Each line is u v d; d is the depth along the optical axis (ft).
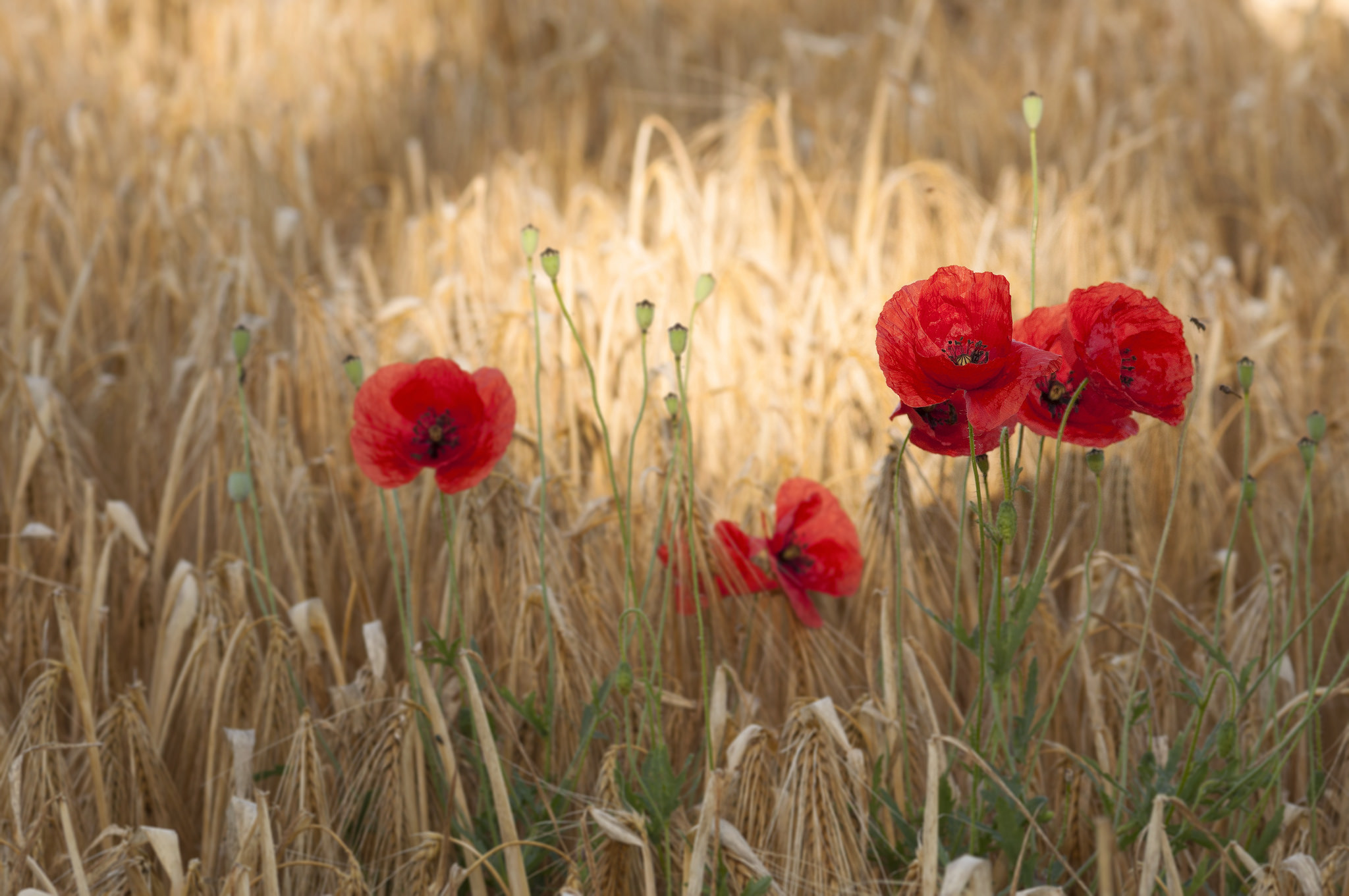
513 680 7.67
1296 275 9.11
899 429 8.18
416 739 7.54
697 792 7.64
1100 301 7.20
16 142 11.75
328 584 8.00
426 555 8.02
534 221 9.05
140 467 8.32
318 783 7.44
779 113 9.49
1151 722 7.64
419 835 7.41
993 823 7.47
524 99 12.96
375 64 13.51
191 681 7.73
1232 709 7.36
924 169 8.91
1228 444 8.57
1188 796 7.37
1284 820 7.45
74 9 14.52
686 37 14.52
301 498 7.99
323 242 9.25
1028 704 7.41
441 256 8.92
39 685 7.51
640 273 8.36
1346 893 7.39
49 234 9.19
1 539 8.09
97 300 8.84
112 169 10.73
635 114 13.01
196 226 9.12
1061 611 8.07
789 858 7.36
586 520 7.85
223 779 7.61
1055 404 7.25
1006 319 7.12
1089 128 11.32
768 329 8.51
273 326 8.63
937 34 13.76
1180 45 13.51
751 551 7.73
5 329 8.68
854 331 8.45
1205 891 7.47
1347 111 12.01
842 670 7.85
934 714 7.56
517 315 8.21
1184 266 8.79
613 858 7.39
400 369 7.40
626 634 7.63
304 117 12.21
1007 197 9.45
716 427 8.24
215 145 10.00
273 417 8.16
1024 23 14.64
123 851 7.35
